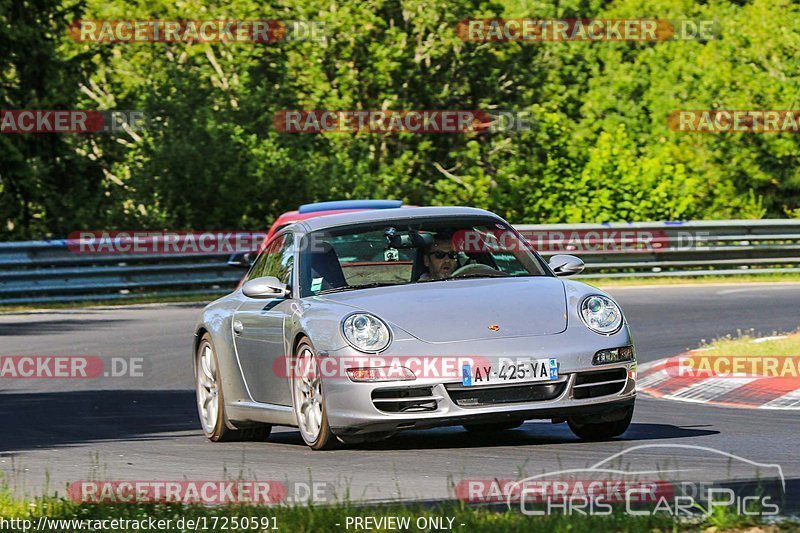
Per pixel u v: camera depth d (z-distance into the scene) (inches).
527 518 775.1
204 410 1401.3
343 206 1975.9
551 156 4377.5
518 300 1179.9
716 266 3609.7
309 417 1196.5
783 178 4699.8
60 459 1214.3
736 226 3587.6
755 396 1501.0
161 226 4020.7
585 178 4234.7
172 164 4003.4
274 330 1254.3
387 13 4557.1
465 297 1179.9
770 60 4776.1
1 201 4156.0
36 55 4136.3
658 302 2842.0
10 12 4136.3
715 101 4773.6
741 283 3324.3
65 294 3275.1
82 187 4276.6
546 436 1251.8
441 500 891.4
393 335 1132.5
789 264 3639.3
